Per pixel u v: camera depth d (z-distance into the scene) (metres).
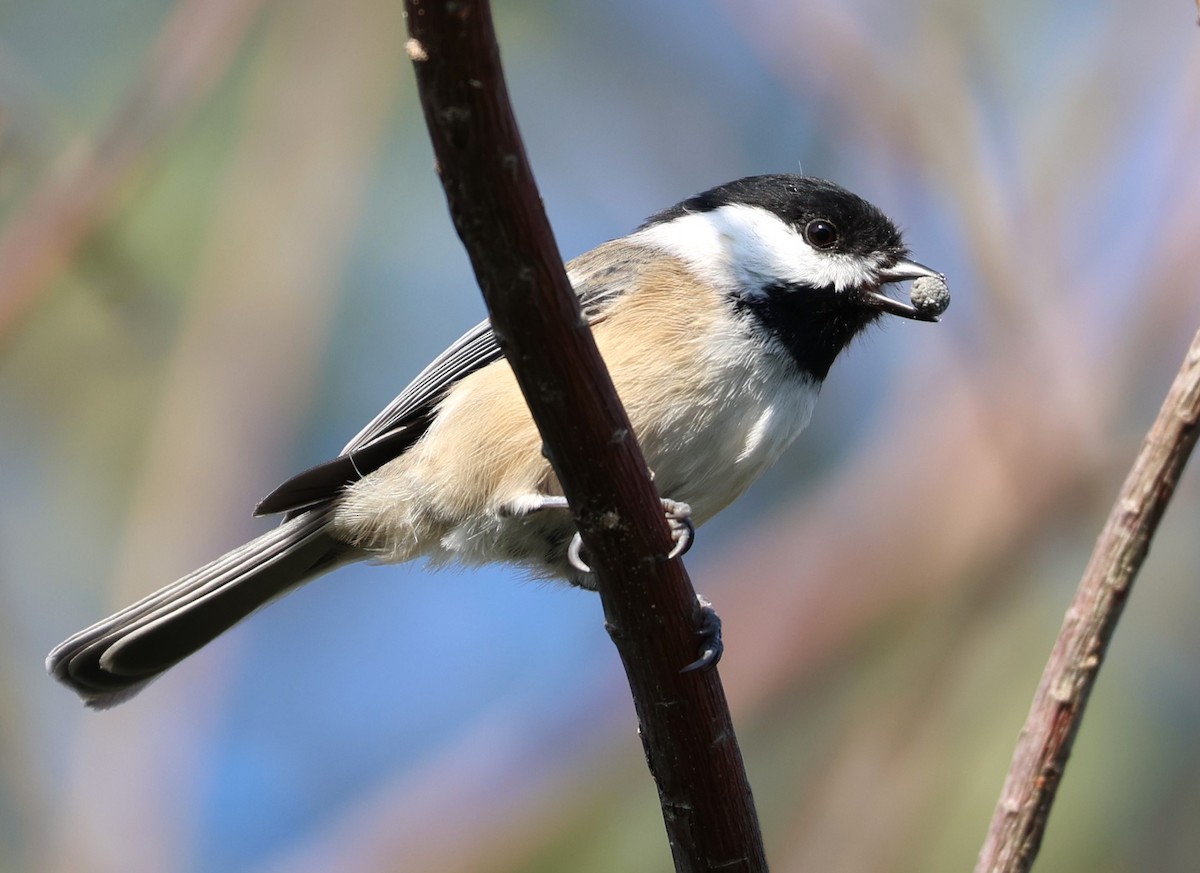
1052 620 9.50
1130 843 8.69
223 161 10.80
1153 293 10.17
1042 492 9.77
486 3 3.90
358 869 9.62
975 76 10.57
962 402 10.25
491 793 9.75
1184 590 9.74
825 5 10.95
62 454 10.77
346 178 10.97
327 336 10.84
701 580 10.41
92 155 9.47
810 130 11.45
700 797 5.38
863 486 10.38
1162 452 5.09
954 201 10.36
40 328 10.55
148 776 10.19
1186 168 10.48
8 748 10.03
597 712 9.94
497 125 4.08
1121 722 9.09
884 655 9.69
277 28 11.09
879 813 9.14
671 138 11.66
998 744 9.12
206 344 10.62
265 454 10.61
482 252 4.36
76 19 10.91
